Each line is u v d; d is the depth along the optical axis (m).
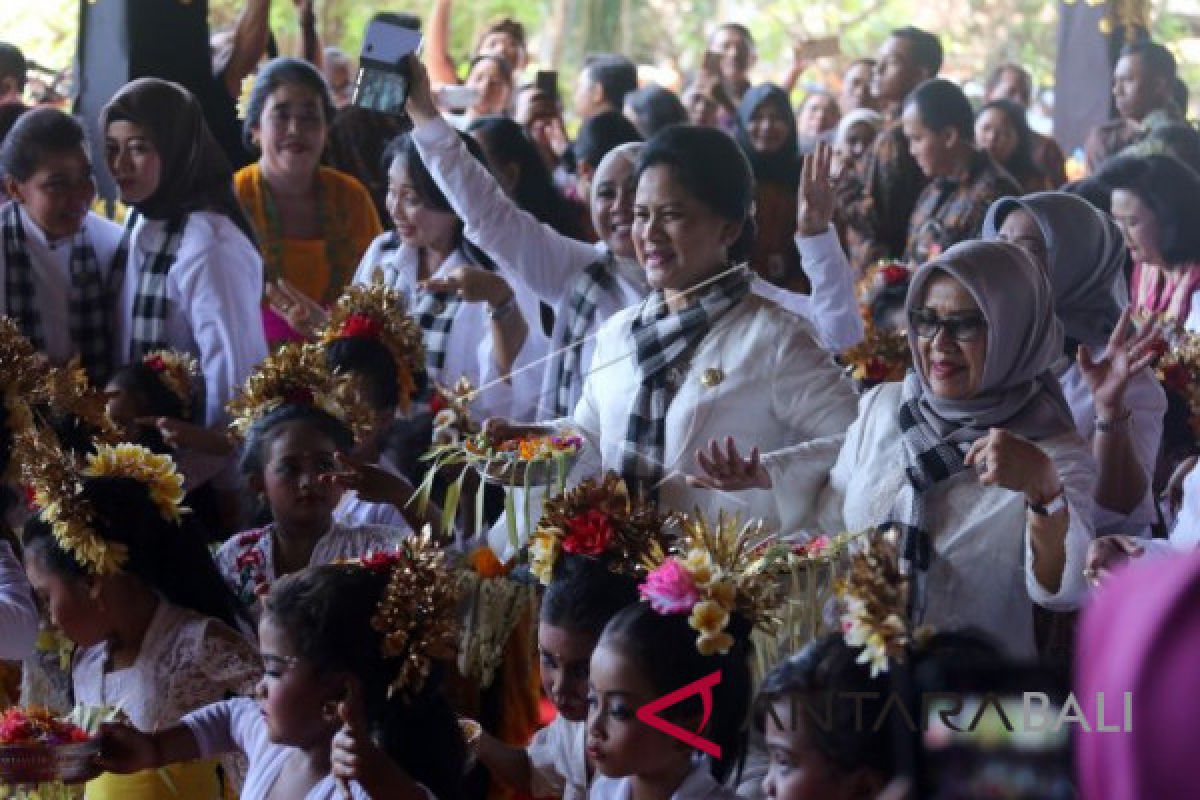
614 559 4.14
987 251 4.57
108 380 7.14
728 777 3.72
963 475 4.48
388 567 4.00
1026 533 4.32
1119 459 5.20
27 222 7.61
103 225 7.87
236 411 5.55
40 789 4.34
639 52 19.11
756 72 19.44
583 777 4.36
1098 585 3.99
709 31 19.16
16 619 4.87
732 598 3.63
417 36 6.68
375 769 3.75
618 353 5.33
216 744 4.35
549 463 5.12
